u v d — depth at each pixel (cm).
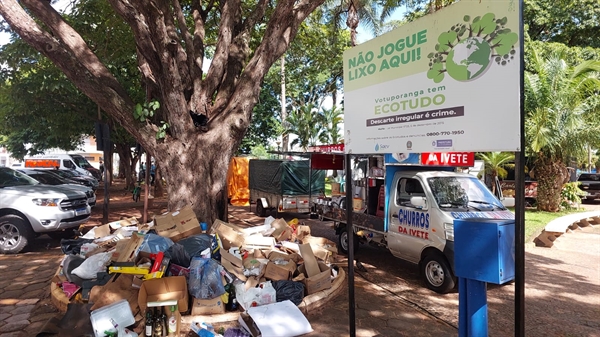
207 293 460
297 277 539
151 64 625
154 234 533
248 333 425
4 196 816
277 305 464
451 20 302
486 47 277
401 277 691
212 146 677
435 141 318
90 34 1141
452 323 488
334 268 654
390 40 361
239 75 787
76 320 430
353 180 854
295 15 762
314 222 1303
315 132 2802
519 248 257
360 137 404
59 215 838
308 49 1572
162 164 663
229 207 1762
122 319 405
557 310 539
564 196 1622
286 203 1331
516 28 257
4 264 719
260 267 530
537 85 1391
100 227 710
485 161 1496
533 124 1367
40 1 633
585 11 1833
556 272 725
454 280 586
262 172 1491
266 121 2773
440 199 623
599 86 1364
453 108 302
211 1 963
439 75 313
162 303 417
